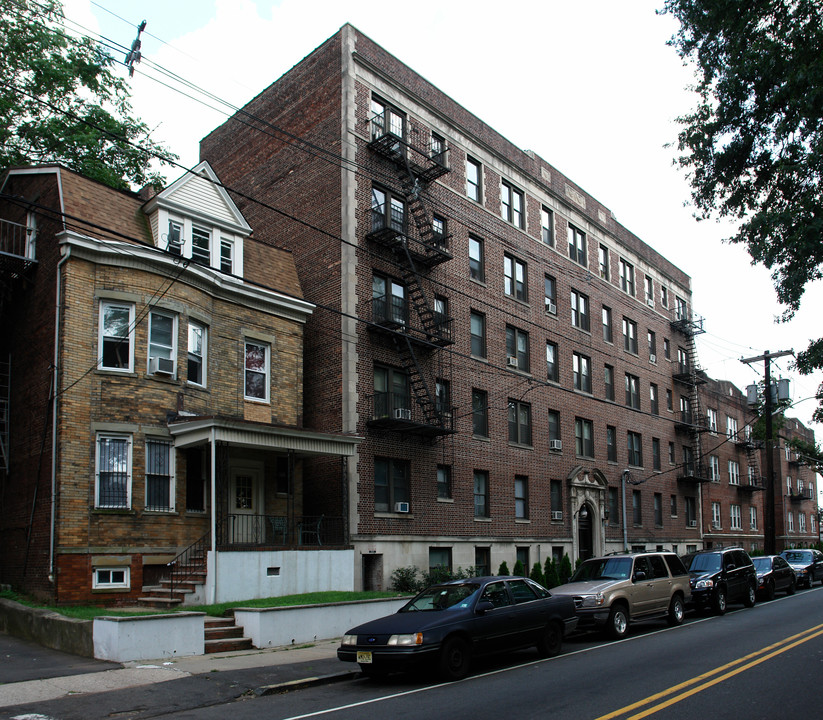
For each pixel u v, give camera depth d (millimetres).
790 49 13195
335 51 26234
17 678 11984
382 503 24328
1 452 19797
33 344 19125
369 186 25672
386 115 26359
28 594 17906
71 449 17516
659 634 17562
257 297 22297
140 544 18141
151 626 13859
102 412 18078
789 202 14547
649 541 39188
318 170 26094
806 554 34188
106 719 9883
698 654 14102
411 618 12875
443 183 28469
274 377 22594
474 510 27719
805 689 10750
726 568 23078
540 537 30750
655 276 45031
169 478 19000
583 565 19328
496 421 29359
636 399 40656
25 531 18406
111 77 28219
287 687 11812
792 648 14461
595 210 39031
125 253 18703
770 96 13797
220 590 17438
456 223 28797
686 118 15383
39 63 25906
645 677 11875
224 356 21281
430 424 24516
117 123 28562
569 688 11180
